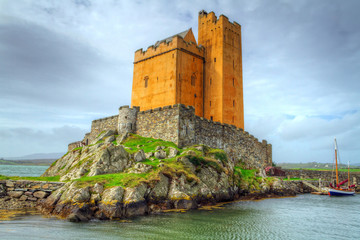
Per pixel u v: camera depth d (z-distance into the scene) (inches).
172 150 1364.4
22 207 1023.6
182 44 1964.8
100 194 915.4
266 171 2197.3
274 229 841.5
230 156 1836.9
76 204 863.7
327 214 1147.9
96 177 1016.9
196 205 1089.4
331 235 810.8
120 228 767.7
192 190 1134.4
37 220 839.7
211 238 715.4
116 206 866.8
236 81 2145.7
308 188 2198.6
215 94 2046.0
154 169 1103.6
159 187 1034.1
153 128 1641.2
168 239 690.2
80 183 949.8
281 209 1214.3
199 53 2110.0
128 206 888.9
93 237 687.7
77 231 733.3
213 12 2204.7
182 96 1916.8
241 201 1405.0
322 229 877.8
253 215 1030.4
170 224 826.2
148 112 1692.9
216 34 2129.7
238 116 2112.5
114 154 1205.1
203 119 1667.1
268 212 1114.7
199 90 2080.5
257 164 2132.1
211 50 2138.3
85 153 1530.5
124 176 1024.9
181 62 1940.2
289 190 1825.8
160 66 2010.3
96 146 1528.1
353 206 1418.6
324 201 1604.3
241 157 1943.9
